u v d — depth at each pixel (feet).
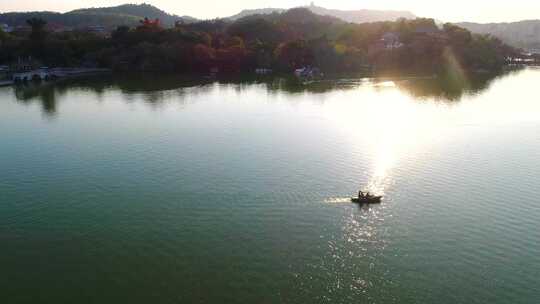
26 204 310.04
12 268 236.84
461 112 595.88
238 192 321.73
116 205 305.32
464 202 303.27
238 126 517.96
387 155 402.72
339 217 283.59
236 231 268.21
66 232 271.49
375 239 257.96
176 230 270.87
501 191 320.29
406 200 306.96
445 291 213.05
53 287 221.05
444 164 377.50
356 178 346.13
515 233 263.08
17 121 558.97
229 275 227.20
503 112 594.24
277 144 440.04
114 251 250.57
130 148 432.25
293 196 313.94
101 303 208.85
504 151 413.59
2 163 394.93
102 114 595.06
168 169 370.73
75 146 443.32
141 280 224.74
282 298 209.67
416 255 241.96
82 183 344.49
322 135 474.08
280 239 259.19
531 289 214.07
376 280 221.66
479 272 226.99
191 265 236.02
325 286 217.77
